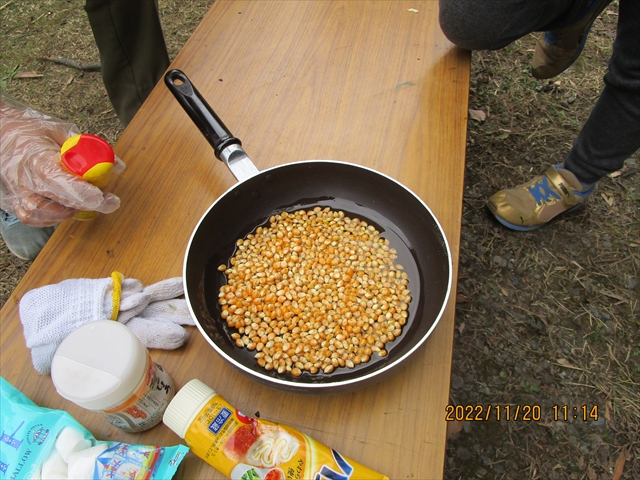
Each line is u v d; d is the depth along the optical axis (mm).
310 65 1109
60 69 2250
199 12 2436
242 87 1066
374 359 749
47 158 747
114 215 867
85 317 687
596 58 2092
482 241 1623
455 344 1438
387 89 1061
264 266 856
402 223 872
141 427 632
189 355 723
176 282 765
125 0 1280
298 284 843
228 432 580
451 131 983
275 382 587
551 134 1877
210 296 809
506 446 1284
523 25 1058
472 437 1298
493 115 1944
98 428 657
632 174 1749
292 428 623
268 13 1219
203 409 583
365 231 883
